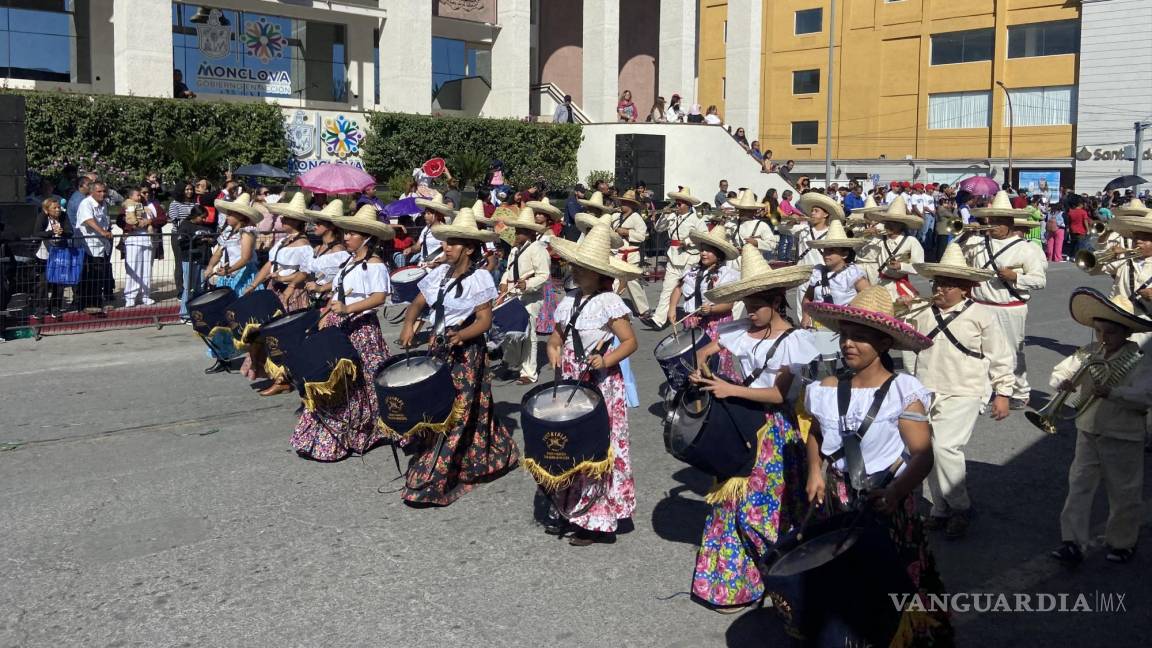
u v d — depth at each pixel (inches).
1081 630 187.3
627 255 527.5
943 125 1865.2
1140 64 1620.3
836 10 1963.6
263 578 208.1
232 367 429.1
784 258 742.5
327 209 310.8
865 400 154.3
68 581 206.4
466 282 253.4
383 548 224.8
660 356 277.9
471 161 960.3
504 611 192.9
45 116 737.0
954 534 233.1
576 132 1083.3
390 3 992.2
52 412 350.6
